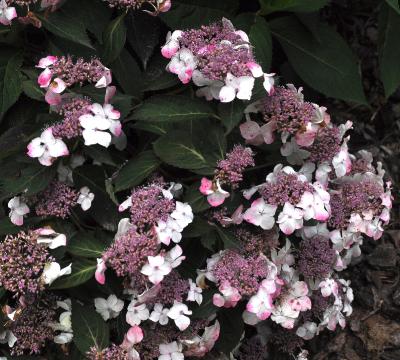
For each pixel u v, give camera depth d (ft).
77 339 1.93
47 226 1.95
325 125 2.01
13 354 2.05
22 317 1.98
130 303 1.93
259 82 1.95
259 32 2.15
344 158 2.13
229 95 1.88
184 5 2.15
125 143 2.07
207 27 1.99
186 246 2.03
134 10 2.11
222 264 1.96
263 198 1.97
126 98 1.96
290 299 2.09
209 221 2.00
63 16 1.99
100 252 1.91
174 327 2.01
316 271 2.11
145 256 1.81
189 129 2.01
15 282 1.86
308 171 2.11
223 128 2.01
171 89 2.17
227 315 2.11
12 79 2.03
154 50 2.18
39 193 1.98
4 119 2.11
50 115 1.96
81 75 1.90
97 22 2.06
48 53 2.09
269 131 2.00
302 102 2.00
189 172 2.10
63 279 1.91
